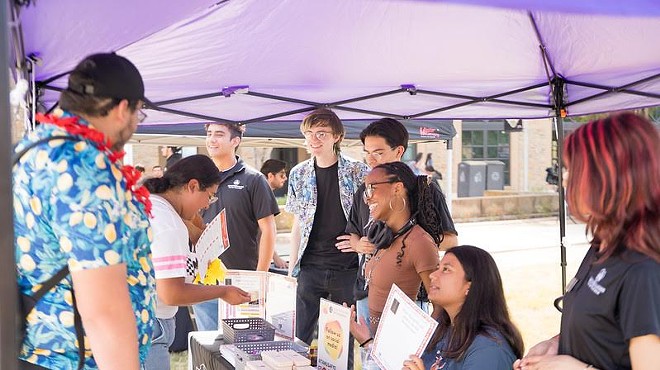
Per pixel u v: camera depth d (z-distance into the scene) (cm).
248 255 468
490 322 235
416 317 237
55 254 172
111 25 224
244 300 329
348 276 425
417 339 233
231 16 309
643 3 215
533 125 2345
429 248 307
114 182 174
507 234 1536
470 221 1828
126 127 184
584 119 1212
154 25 229
